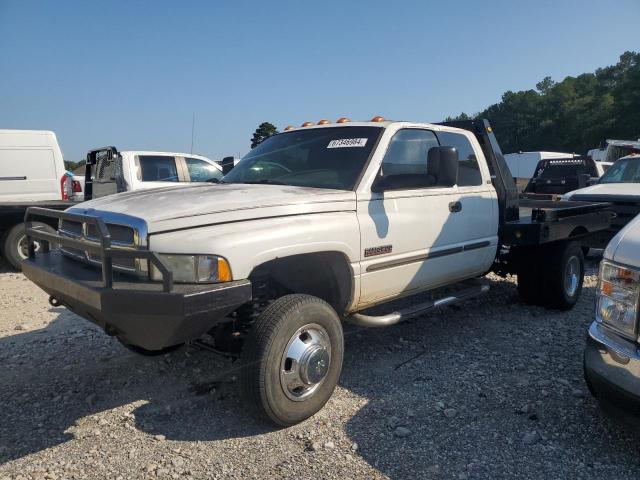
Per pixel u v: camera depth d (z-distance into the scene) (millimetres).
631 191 8555
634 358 2955
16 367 4613
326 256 3955
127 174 9586
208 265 3143
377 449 3273
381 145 4395
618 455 3178
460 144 5312
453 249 4965
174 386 4195
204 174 10523
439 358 4746
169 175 10055
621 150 25641
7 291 7664
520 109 96750
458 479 2969
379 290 4277
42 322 5965
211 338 4352
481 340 5223
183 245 3170
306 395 3596
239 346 3787
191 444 3354
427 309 4801
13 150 10062
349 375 4383
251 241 3309
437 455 3199
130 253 3039
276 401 3412
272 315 3430
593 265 9328
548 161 18266
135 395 4047
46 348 5066
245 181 4695
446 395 3990
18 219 9383
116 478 3008
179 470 3074
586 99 85188
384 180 4277
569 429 3469
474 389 4086
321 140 4711
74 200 10750
